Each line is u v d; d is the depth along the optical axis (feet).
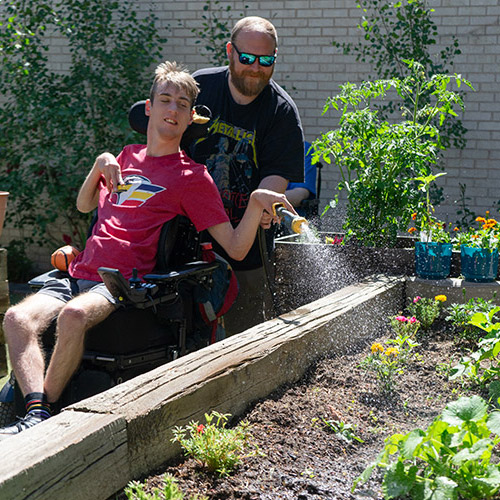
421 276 14.67
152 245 10.91
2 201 14.78
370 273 15.47
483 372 10.61
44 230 27.63
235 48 12.57
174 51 27.09
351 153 16.35
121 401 7.60
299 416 9.10
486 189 23.75
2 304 15.16
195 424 7.90
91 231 11.57
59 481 6.39
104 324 9.98
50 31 28.40
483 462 6.74
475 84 23.52
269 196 11.03
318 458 8.00
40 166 27.43
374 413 9.41
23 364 9.24
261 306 14.16
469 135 23.75
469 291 13.97
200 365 8.87
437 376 10.77
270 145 13.07
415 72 17.06
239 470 7.55
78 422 7.00
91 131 27.50
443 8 23.57
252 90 12.80
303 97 25.50
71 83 26.81
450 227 24.07
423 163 15.87
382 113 24.44
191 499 6.88
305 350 10.68
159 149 11.49
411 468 6.65
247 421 8.80
